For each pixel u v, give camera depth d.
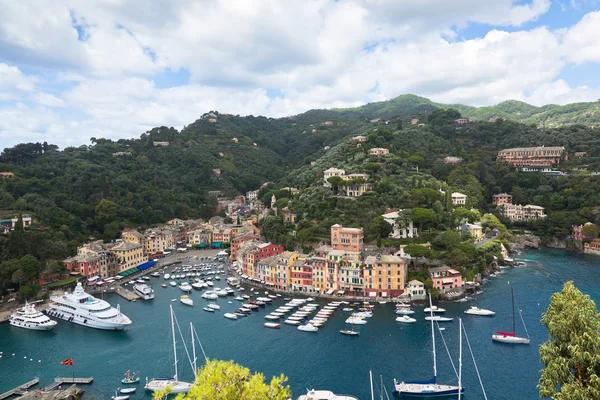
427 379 123.44
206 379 50.72
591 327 59.81
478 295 198.38
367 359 138.12
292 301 197.00
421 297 194.88
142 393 121.00
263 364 136.38
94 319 172.25
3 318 180.62
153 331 166.62
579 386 57.00
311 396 113.12
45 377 131.88
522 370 128.38
